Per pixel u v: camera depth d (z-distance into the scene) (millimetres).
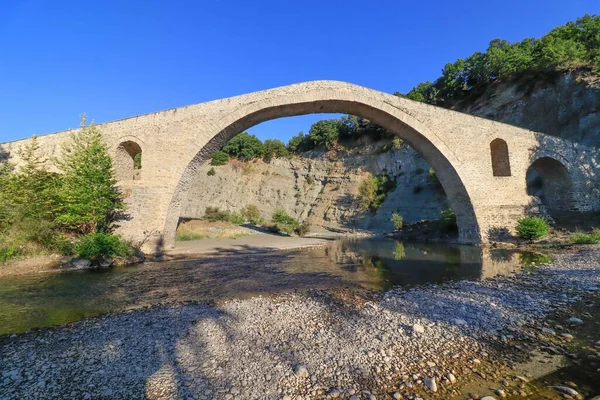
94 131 17609
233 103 19547
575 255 13102
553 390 3838
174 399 3805
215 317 6863
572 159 22641
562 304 7160
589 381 4012
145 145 18875
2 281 11406
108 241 14688
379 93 20516
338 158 53094
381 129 50250
